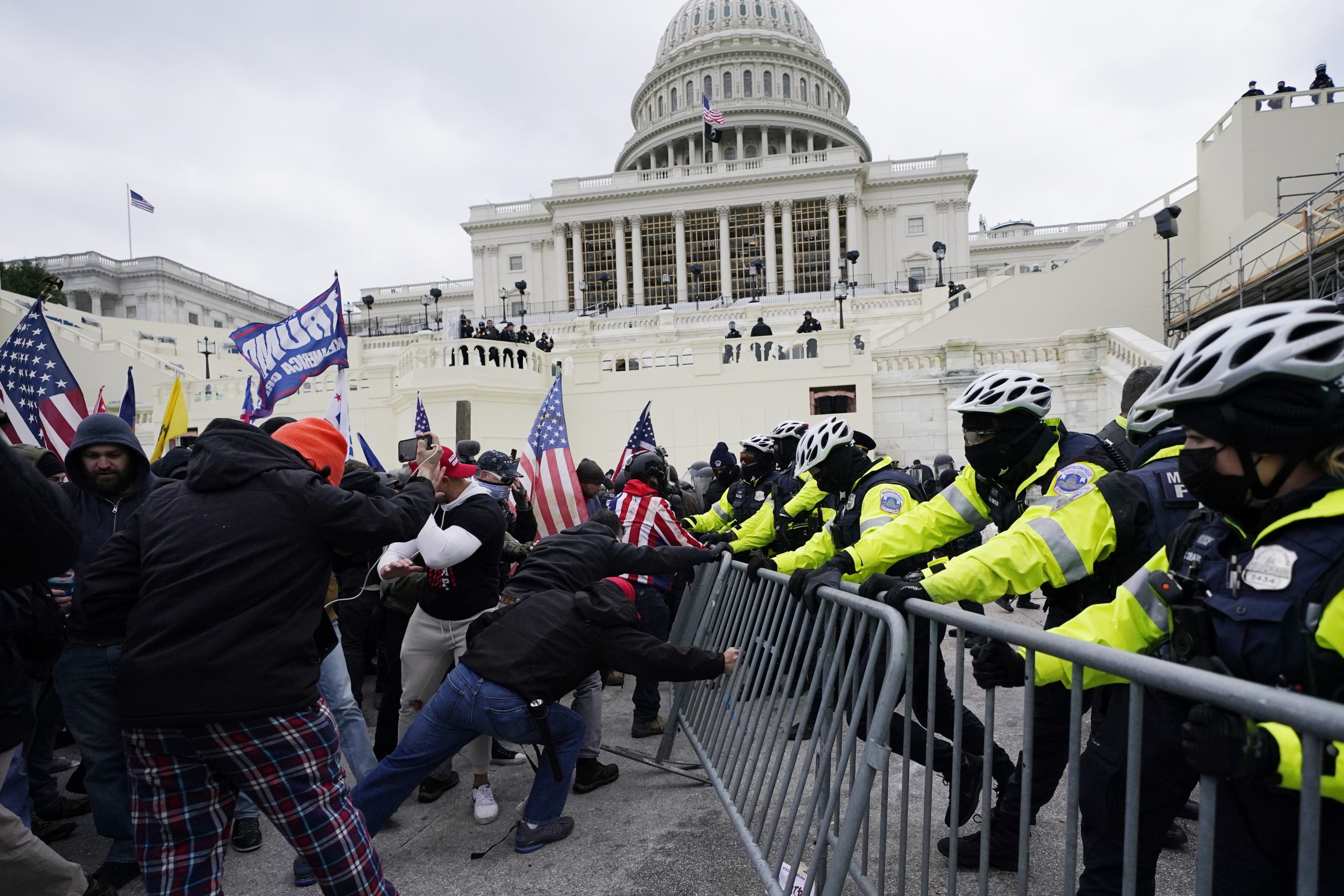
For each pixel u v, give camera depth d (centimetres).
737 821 291
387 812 287
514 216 6147
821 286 5572
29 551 194
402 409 1750
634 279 5694
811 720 271
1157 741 162
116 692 202
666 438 1727
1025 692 164
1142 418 207
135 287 5819
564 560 328
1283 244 1620
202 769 206
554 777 297
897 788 352
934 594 201
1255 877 138
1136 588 162
